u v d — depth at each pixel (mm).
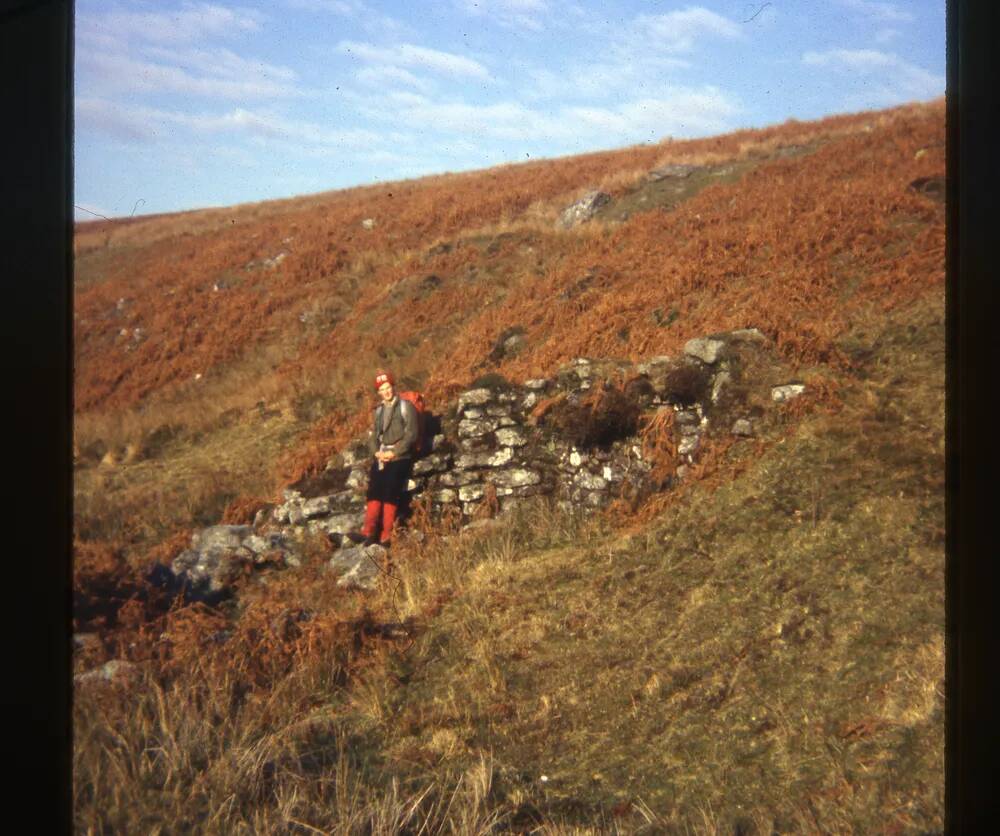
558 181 25672
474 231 18453
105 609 6164
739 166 20062
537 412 8297
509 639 5461
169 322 19344
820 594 5059
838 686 4168
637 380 8023
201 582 7125
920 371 7348
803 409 7297
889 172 13023
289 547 7926
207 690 4645
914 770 3338
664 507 6996
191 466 11258
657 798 3719
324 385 12844
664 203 18438
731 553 5895
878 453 6426
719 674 4586
